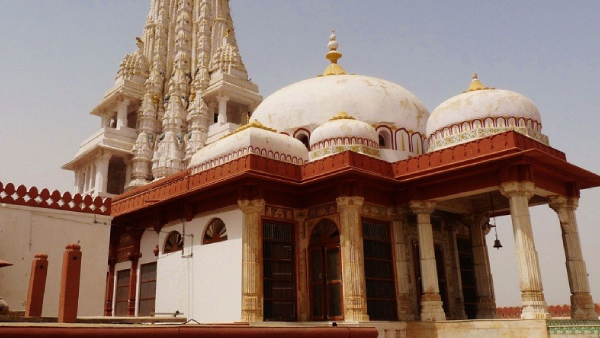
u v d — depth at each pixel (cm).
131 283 2184
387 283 1802
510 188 1577
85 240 1714
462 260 2152
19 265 1555
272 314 1680
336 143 1988
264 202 1716
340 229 1720
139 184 3897
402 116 2295
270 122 2323
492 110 1838
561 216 1825
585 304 1728
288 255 1784
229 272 1717
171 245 2050
